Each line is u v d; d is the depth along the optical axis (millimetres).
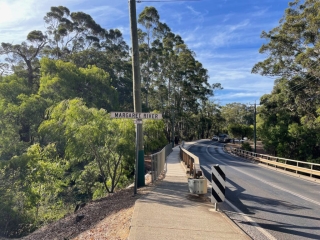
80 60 53562
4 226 14828
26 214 16438
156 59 62656
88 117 17766
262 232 6965
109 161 19266
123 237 6227
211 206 8914
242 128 78562
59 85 34875
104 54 57594
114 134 17766
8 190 15922
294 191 13203
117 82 54062
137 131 10977
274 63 35469
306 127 38375
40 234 9867
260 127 47938
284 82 34906
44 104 31188
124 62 59344
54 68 36688
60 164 20516
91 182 21188
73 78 36000
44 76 37062
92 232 7625
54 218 16312
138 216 7195
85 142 17172
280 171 22953
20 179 16172
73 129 17312
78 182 22266
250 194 12086
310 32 30484
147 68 61719
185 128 90750
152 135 23969
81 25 57312
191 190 10023
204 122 94875
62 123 20172
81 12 55750
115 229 7094
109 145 17750
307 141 38156
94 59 53938
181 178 14945
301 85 33281
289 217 8438
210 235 6059
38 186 18234
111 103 38875
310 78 31875
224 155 42312
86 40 57062
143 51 59188
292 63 34219
